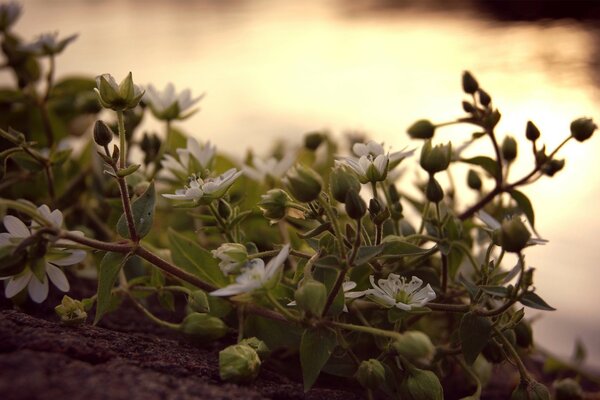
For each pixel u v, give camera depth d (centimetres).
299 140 55
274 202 27
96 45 81
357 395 29
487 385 36
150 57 77
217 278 29
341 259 26
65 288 27
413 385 27
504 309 27
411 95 69
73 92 39
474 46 78
